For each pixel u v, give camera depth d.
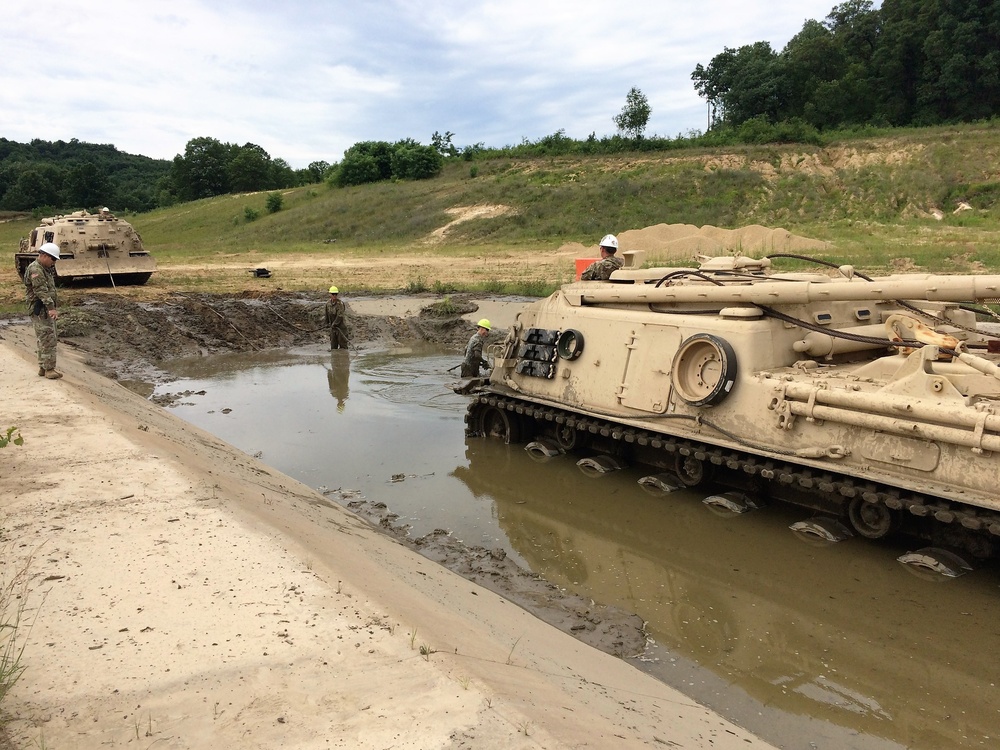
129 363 18.16
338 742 3.14
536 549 7.69
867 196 40.72
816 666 5.47
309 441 11.66
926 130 48.56
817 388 7.29
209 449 9.50
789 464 7.57
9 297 23.03
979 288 6.75
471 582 6.70
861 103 58.44
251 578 4.75
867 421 6.85
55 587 4.57
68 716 3.29
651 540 7.79
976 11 55.66
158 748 3.08
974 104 54.56
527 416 11.20
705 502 8.61
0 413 8.91
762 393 7.76
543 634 5.49
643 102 58.53
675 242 31.31
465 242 40.34
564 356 10.14
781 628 6.02
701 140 54.12
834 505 7.89
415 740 3.16
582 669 4.80
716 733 4.26
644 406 9.10
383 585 5.12
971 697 5.03
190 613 4.28
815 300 7.88
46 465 7.00
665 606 6.45
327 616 4.27
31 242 25.61
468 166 58.44
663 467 9.63
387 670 3.72
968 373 6.68
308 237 46.78
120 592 4.52
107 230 25.22
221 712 3.34
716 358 8.30
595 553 7.57
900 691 5.13
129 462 7.11
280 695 3.48
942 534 6.95
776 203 40.81
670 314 9.10
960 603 6.23
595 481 9.53
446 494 9.30
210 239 50.78
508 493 9.27
